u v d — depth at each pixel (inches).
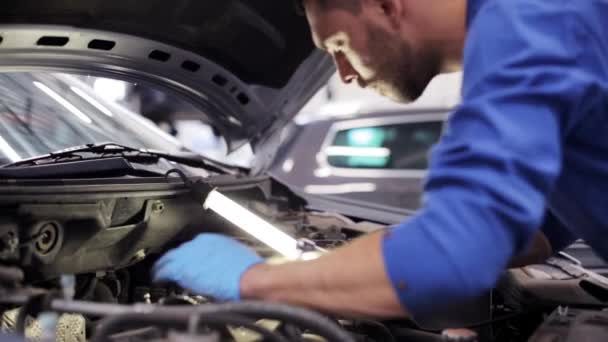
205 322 36.8
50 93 84.7
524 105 35.8
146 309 37.0
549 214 66.6
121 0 72.4
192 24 81.0
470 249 34.4
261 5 83.1
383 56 47.7
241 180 81.1
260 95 95.3
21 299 40.1
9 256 47.1
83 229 54.4
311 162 294.8
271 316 37.4
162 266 43.8
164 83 86.4
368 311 38.0
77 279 58.8
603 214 44.6
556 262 79.9
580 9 38.8
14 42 68.4
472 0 43.5
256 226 60.0
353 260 38.0
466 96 38.3
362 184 288.7
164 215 62.9
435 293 35.3
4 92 77.8
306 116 306.0
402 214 100.0
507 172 34.8
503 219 34.6
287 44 89.5
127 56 79.5
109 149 72.2
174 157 80.7
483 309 60.9
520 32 37.4
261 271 41.3
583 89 36.5
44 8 67.9
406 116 291.1
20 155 70.1
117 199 56.5
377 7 45.8
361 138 293.6
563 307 64.5
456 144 36.6
